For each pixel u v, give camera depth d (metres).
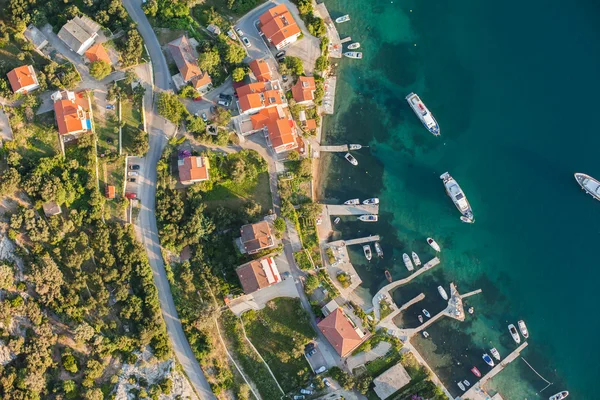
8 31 121.94
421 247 132.62
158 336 115.44
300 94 127.69
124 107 122.94
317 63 129.88
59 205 115.56
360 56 134.50
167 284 119.44
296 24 128.25
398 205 133.12
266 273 120.19
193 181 121.06
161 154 122.56
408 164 134.25
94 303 113.12
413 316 130.62
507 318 132.62
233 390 118.25
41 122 119.50
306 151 130.00
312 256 127.62
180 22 126.06
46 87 119.94
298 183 128.00
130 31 122.56
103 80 123.50
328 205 131.50
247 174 123.94
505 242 134.00
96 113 122.50
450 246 133.25
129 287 116.81
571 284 134.00
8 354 103.44
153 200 121.38
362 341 125.69
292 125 126.75
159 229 119.75
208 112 125.50
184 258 121.88
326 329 122.06
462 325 131.38
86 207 117.44
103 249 115.62
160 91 124.44
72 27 121.06
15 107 118.88
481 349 131.38
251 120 125.19
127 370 111.25
